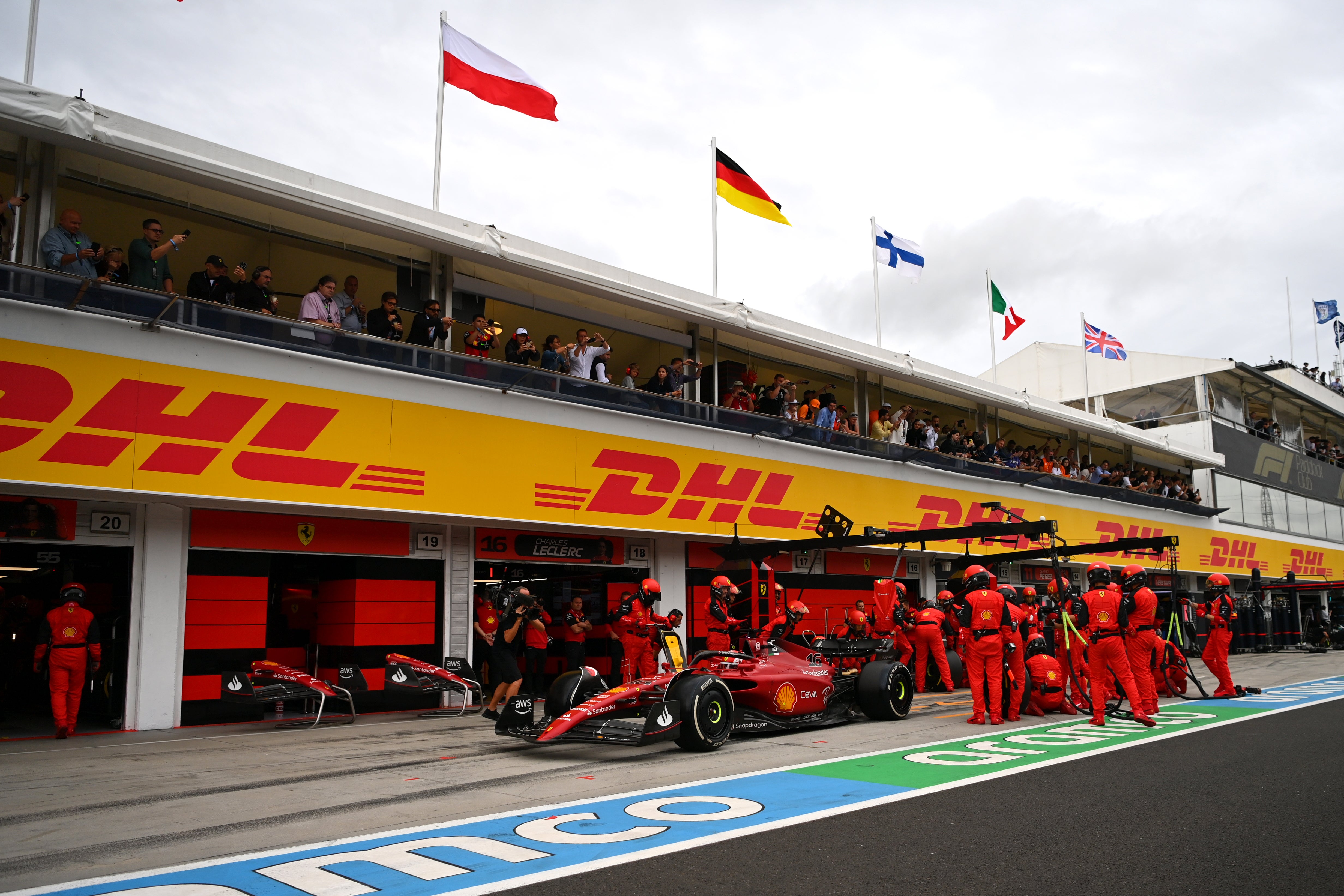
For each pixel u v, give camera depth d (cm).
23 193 960
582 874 409
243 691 980
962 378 2083
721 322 1566
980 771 681
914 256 2052
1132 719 1037
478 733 968
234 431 994
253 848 464
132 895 380
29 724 1059
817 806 554
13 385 859
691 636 1563
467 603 1280
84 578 1170
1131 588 1077
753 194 1688
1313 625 2772
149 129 962
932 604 1477
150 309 925
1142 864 428
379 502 1098
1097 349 2667
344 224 1144
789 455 1672
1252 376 3294
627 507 1383
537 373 1230
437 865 424
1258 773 669
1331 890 389
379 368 1118
